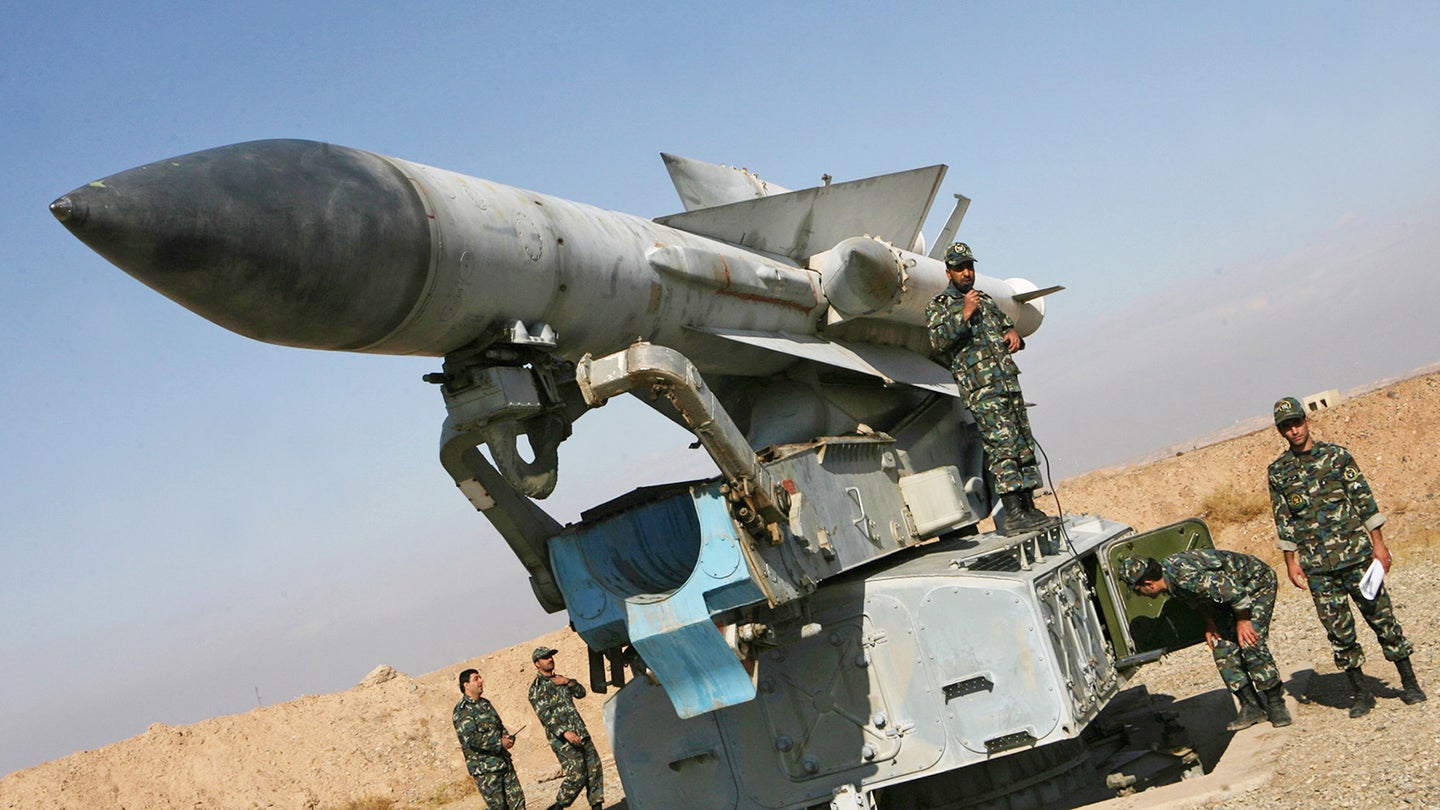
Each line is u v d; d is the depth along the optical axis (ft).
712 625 18.01
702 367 23.71
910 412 27.76
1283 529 22.06
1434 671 23.52
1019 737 19.84
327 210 15.16
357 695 59.88
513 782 31.04
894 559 24.14
